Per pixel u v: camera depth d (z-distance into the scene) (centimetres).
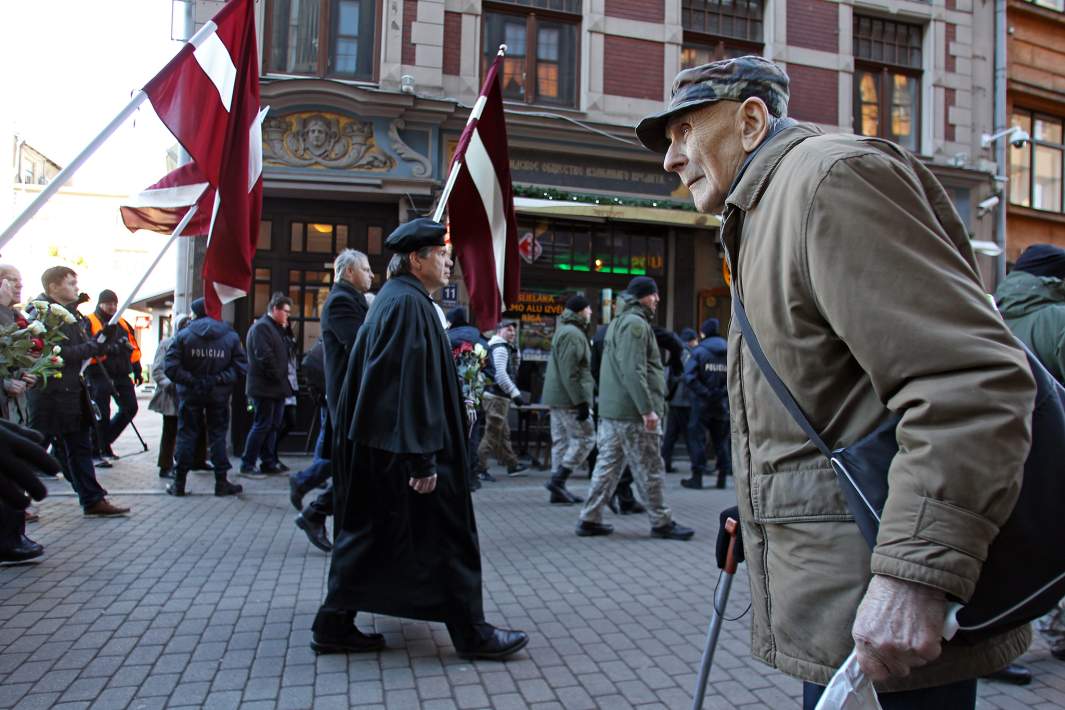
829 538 132
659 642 362
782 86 157
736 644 361
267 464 832
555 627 381
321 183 933
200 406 700
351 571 324
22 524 470
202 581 443
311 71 975
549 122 1015
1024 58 1370
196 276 960
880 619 108
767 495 142
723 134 157
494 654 333
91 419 593
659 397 578
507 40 1051
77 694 294
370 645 341
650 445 575
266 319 811
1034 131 1406
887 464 121
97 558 487
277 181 925
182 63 467
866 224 118
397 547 324
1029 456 115
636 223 1116
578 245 1095
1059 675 333
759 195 143
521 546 549
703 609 411
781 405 140
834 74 1191
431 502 325
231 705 287
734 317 157
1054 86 1398
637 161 1078
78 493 600
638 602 422
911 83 1266
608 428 582
